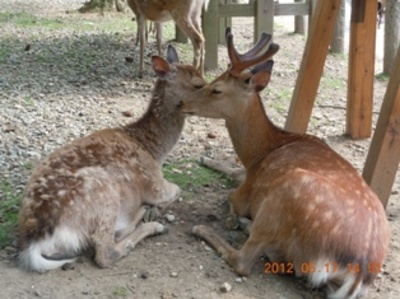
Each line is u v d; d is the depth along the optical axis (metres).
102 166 2.35
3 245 2.37
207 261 2.32
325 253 2.07
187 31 4.39
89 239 2.27
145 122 2.58
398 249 2.45
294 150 2.39
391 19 4.55
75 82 4.37
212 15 4.66
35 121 3.58
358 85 3.39
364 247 2.08
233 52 2.48
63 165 2.29
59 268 2.24
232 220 2.54
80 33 6.11
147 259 2.32
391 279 2.28
